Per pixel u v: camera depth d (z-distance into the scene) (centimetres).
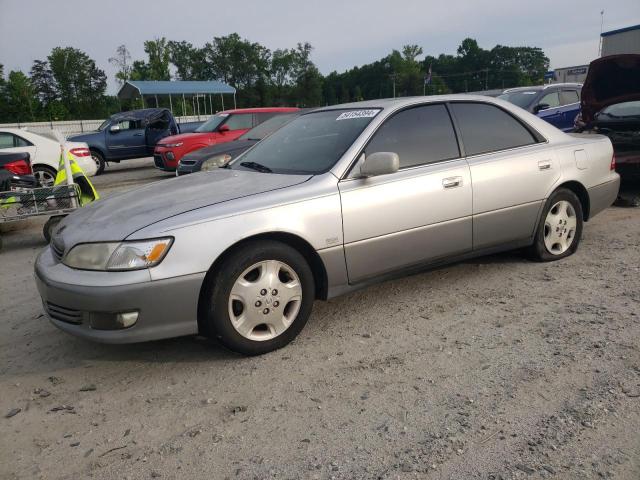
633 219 639
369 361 319
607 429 243
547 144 465
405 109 398
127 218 319
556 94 1177
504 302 397
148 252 294
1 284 516
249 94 10662
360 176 360
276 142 434
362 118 393
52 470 235
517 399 270
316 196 340
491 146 432
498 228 430
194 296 304
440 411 263
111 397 295
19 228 817
